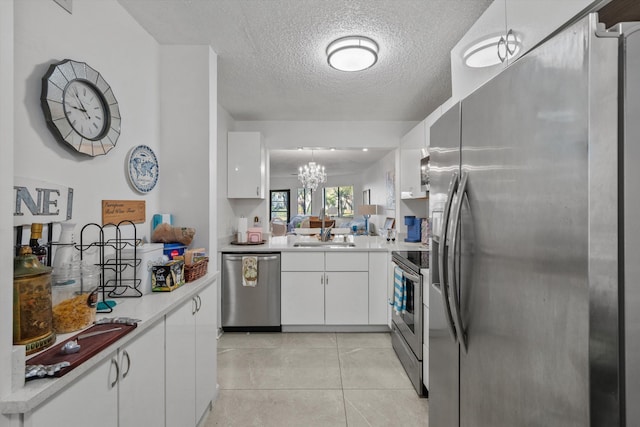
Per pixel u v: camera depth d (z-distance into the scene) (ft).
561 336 2.25
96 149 4.69
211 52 6.86
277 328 10.52
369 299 10.42
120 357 3.41
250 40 6.57
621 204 1.99
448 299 3.92
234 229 12.33
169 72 6.69
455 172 3.95
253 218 12.56
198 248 6.53
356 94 9.63
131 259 4.80
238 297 10.34
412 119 12.22
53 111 3.96
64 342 3.13
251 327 10.43
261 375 7.72
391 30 6.21
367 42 6.49
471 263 3.51
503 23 4.45
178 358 4.79
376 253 10.40
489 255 3.15
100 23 4.96
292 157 18.69
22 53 3.69
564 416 2.23
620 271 2.00
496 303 3.04
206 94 6.69
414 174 10.50
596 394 2.03
